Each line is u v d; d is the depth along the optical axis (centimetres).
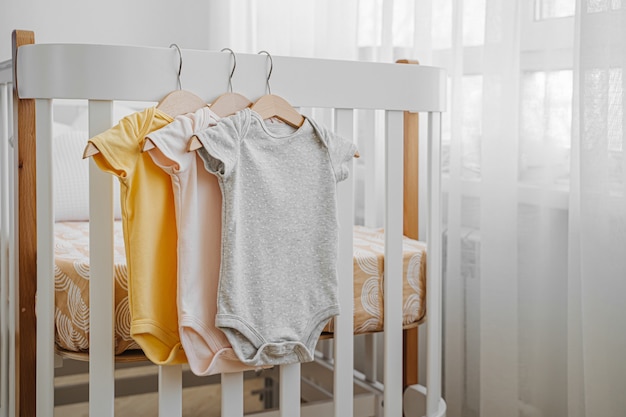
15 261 128
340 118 126
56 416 210
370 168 191
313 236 120
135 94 110
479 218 176
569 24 153
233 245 111
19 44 120
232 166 111
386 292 133
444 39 183
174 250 112
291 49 229
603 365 142
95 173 109
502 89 161
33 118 123
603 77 139
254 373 213
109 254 110
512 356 162
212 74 115
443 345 185
